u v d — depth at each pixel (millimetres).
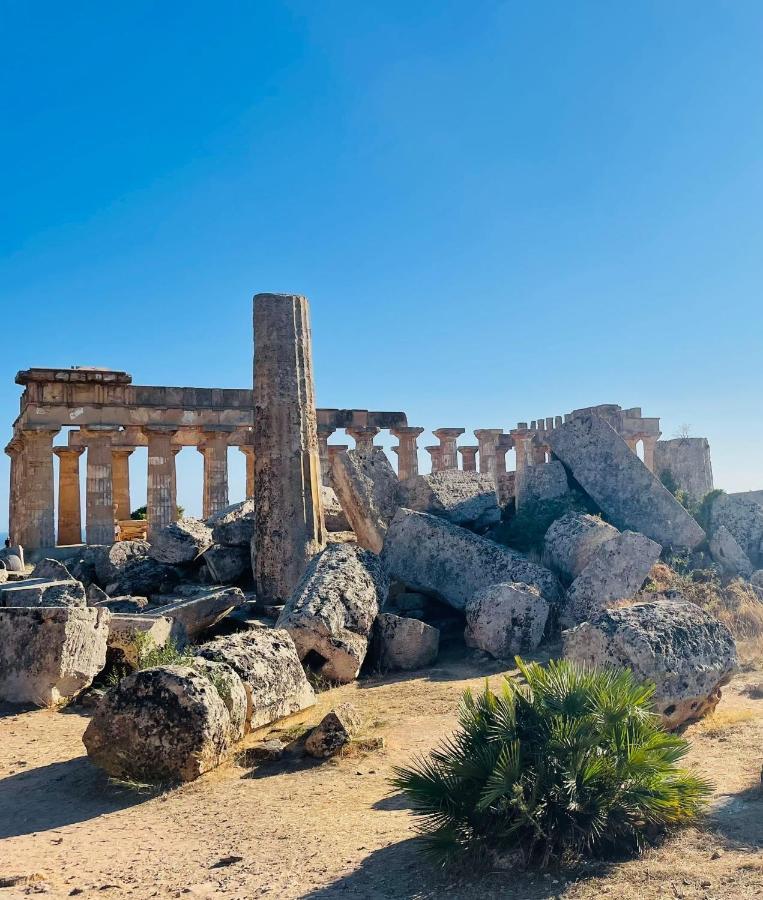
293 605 13297
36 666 12242
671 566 17000
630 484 18344
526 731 6488
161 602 18156
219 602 15141
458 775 6211
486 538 17547
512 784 5887
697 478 22000
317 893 5617
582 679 6867
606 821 5918
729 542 17609
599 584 14492
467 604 14336
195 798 8000
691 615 9812
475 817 6047
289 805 7594
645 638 9102
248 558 19016
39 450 36500
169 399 39031
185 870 6281
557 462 19344
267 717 9984
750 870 5133
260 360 17812
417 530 16219
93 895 5883
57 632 12320
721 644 9570
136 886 6027
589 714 6488
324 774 8438
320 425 43312
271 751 9000
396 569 16172
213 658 10055
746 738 8398
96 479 37375
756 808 6285
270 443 17500
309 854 6371
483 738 6520
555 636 14188
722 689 10883
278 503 17297
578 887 5262
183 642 14164
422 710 10734
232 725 9211
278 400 17625
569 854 5738
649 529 18000
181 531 19375
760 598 15742
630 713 6621
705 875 5160
